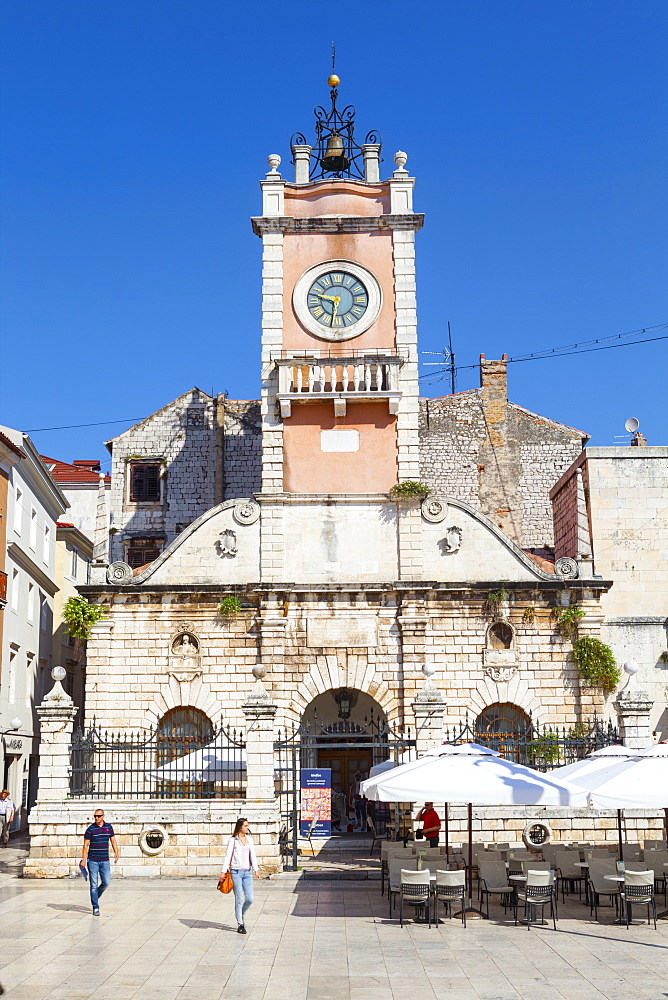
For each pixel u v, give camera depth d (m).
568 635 36.59
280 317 39.66
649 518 40.41
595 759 24.97
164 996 15.66
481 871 24.06
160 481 53.66
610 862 22.83
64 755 28.98
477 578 37.38
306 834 30.66
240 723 36.12
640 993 15.92
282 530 37.66
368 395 38.22
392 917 22.66
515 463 53.28
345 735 31.41
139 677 36.53
